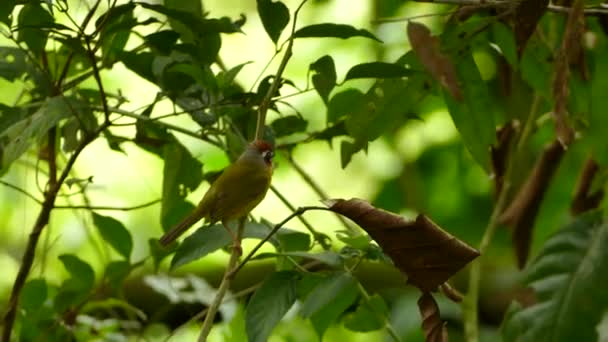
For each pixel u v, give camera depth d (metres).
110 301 9.38
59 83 7.87
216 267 13.82
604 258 8.09
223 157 14.55
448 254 6.24
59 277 13.84
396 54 14.69
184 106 7.86
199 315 8.91
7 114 8.07
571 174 12.58
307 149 15.68
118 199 15.57
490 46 8.34
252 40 16.48
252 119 8.05
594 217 8.30
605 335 9.05
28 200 14.10
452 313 13.66
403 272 6.36
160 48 7.48
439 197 15.39
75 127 8.09
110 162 15.48
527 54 8.69
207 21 6.97
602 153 9.34
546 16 9.13
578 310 8.02
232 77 7.55
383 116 8.18
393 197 15.31
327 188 16.12
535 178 9.32
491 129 8.22
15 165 12.70
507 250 14.70
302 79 15.94
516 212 9.38
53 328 9.18
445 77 7.08
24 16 7.69
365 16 15.30
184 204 8.71
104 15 6.96
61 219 13.97
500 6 7.60
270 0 6.99
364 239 6.79
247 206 7.61
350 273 6.80
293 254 6.61
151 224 15.44
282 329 11.08
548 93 8.80
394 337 8.13
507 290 13.69
